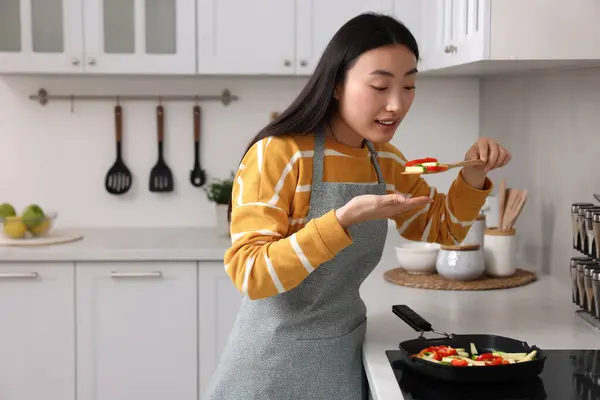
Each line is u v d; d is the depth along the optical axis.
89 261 2.80
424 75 3.27
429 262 2.30
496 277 2.28
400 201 1.24
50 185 3.32
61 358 2.82
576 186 2.15
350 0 2.98
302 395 1.54
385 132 1.37
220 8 2.97
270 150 1.43
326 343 1.54
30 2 2.92
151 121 3.32
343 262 1.51
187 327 2.84
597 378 1.37
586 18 1.75
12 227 2.94
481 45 1.78
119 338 2.83
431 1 2.60
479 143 1.61
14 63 2.94
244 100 3.32
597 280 1.67
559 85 2.29
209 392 1.63
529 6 1.75
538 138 2.50
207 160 3.34
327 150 1.48
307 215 1.48
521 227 2.71
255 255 1.29
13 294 2.80
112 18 2.97
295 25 2.99
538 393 1.30
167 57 2.97
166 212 3.36
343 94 1.39
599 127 1.97
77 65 2.96
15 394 2.83
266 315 1.54
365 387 1.64
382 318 1.83
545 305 1.96
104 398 2.84
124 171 3.31
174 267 2.82
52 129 3.30
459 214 1.67
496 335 1.65
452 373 1.33
